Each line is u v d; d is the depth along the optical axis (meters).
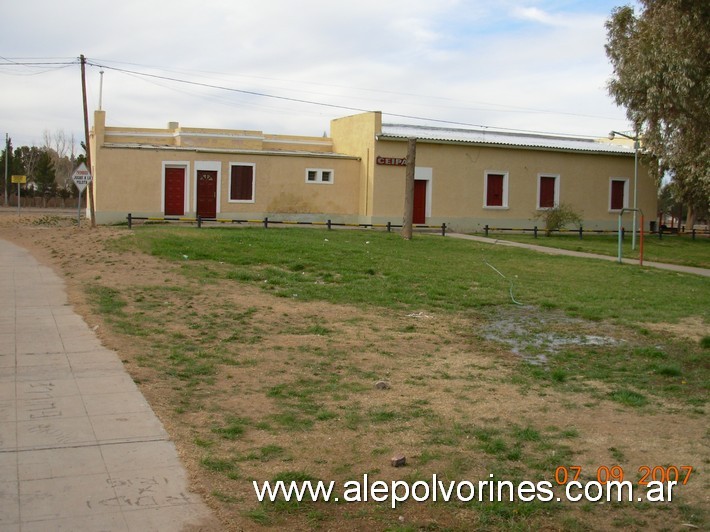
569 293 17.11
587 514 5.52
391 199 35.34
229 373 8.87
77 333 10.34
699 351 11.52
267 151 33.72
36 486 5.44
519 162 38.31
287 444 6.61
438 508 5.52
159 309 12.43
